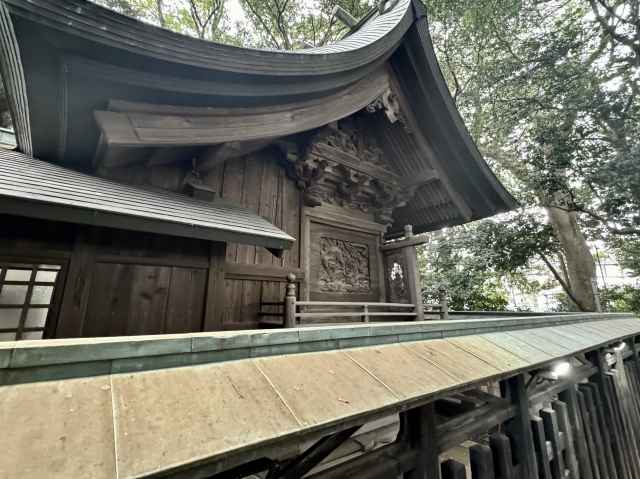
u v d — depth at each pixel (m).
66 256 2.18
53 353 0.58
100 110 2.21
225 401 0.65
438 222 5.78
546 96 8.31
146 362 0.67
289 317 2.98
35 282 2.12
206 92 2.40
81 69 1.92
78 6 1.73
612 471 2.83
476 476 1.57
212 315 2.65
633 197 6.74
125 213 1.95
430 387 0.98
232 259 3.40
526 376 2.28
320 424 0.68
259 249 3.65
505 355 1.51
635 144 6.86
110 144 2.05
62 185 2.08
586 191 9.04
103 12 1.81
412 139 4.67
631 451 3.29
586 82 7.98
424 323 1.40
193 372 0.70
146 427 0.54
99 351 0.63
